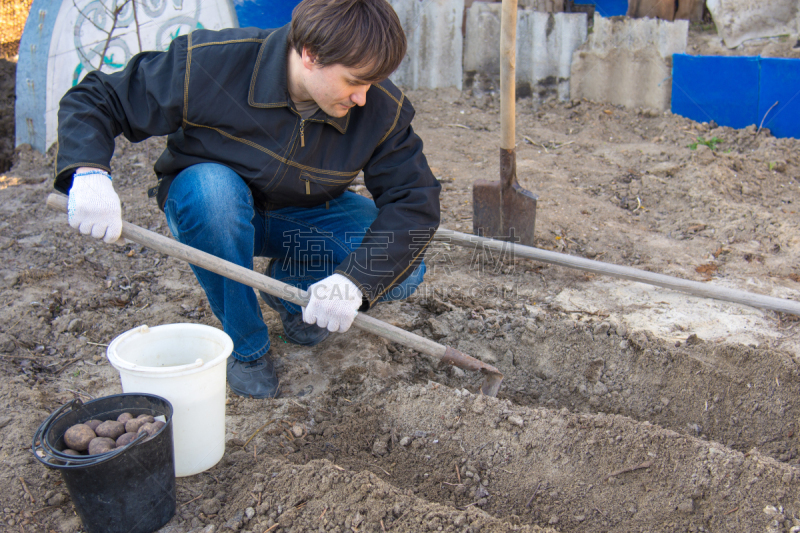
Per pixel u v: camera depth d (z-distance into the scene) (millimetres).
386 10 1791
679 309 2883
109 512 1633
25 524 1738
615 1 5867
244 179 2236
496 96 5715
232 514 1805
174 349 2057
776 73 4629
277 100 2037
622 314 2844
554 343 2725
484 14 5559
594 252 3379
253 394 2330
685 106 5156
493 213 3305
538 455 2090
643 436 2061
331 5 1746
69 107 1968
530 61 5590
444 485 2008
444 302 2951
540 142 4891
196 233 2154
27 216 3730
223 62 2021
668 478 1973
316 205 2463
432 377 2607
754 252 3377
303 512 1792
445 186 4117
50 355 2521
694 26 5492
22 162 4562
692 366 2504
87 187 1892
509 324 2812
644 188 4094
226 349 1905
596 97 5562
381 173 2230
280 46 2004
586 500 1958
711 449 1994
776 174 4266
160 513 1738
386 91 2178
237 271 2064
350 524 1755
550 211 3775
